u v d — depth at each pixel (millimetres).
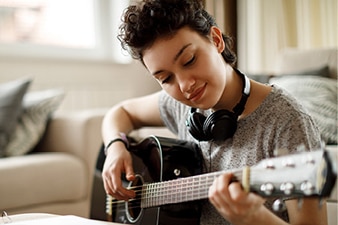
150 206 1096
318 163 640
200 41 881
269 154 927
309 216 833
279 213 897
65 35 3182
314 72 2141
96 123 2131
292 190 663
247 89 946
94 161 2107
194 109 1038
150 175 1149
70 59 3027
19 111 2146
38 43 3039
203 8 961
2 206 1774
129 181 1179
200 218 1075
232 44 990
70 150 2160
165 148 1131
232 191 707
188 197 940
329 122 1812
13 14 2947
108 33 3361
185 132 1172
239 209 712
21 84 2191
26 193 1844
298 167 668
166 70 883
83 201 2059
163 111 1261
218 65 892
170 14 867
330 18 2949
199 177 903
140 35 882
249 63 3182
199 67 866
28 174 1854
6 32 2922
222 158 1005
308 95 1920
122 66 3242
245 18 3139
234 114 949
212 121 947
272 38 3150
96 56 3299
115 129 1316
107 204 1286
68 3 3193
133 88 2281
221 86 892
